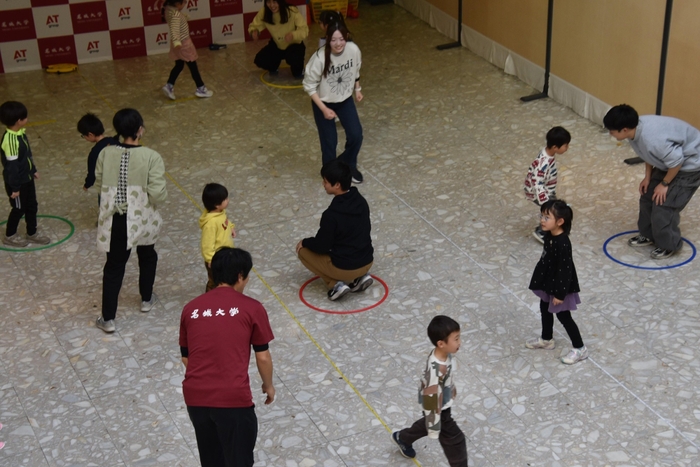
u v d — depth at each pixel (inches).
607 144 341.7
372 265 269.0
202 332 163.8
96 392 217.5
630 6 327.9
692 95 310.8
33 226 283.3
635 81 335.3
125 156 225.9
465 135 356.5
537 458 192.7
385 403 210.8
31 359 230.1
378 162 336.8
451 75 418.0
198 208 307.1
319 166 336.2
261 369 170.7
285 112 385.4
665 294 249.1
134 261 276.5
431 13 478.9
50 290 260.8
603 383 215.5
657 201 256.4
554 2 368.8
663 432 199.2
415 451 195.3
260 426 204.1
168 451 197.8
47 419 208.5
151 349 233.6
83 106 395.9
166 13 381.7
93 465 193.9
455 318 242.1
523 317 241.6
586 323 238.2
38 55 439.2
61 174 332.8
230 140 359.3
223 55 454.3
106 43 447.8
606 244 275.0
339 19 292.5
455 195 310.0
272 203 308.8
